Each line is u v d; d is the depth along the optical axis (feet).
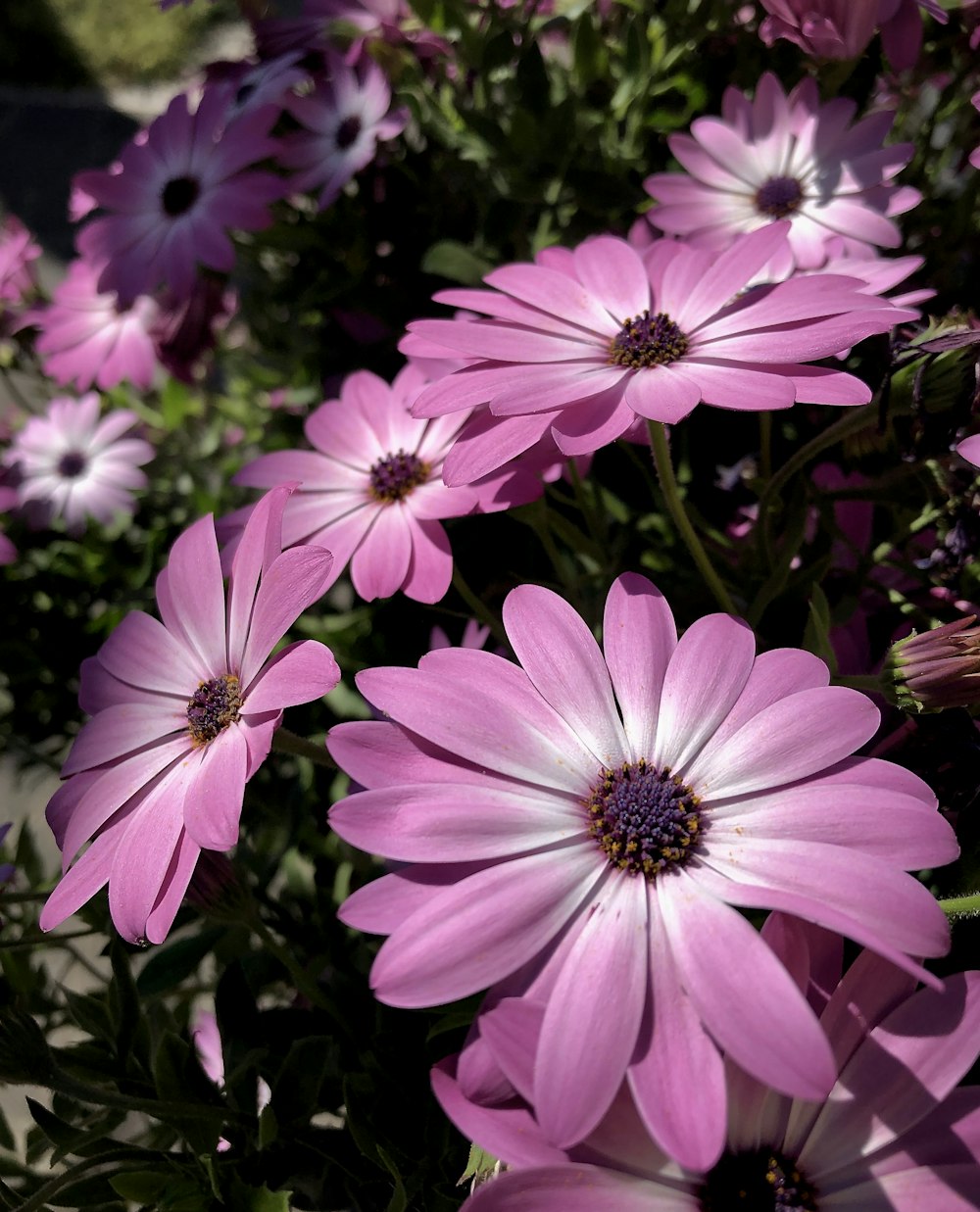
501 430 0.50
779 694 0.43
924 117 0.92
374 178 0.92
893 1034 0.38
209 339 1.12
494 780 0.42
